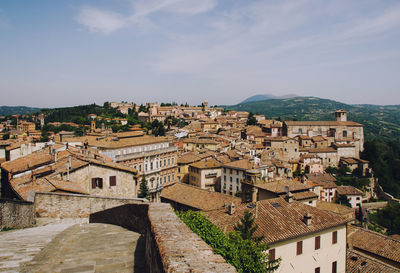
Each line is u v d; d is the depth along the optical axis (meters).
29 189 28.48
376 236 48.19
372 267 39.69
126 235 16.34
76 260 11.91
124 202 24.16
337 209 63.28
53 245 13.79
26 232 17.33
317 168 142.25
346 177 141.88
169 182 104.00
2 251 12.62
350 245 48.34
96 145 87.38
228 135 183.12
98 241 15.01
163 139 110.12
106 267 11.16
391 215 107.50
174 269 7.11
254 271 24.16
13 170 37.72
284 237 32.00
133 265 11.43
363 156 169.00
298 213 37.03
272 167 110.06
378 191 141.88
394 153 192.88
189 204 58.12
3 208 17.72
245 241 26.47
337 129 175.75
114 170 36.06
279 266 31.95
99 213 22.72
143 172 90.38
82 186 34.12
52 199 22.86
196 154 116.69
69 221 23.06
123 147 90.25
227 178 103.06
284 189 46.81
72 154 38.69
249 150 145.88
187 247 8.73
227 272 7.09
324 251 36.00
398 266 42.34
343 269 38.19
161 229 10.52
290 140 154.75
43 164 39.00
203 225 23.08
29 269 10.55
